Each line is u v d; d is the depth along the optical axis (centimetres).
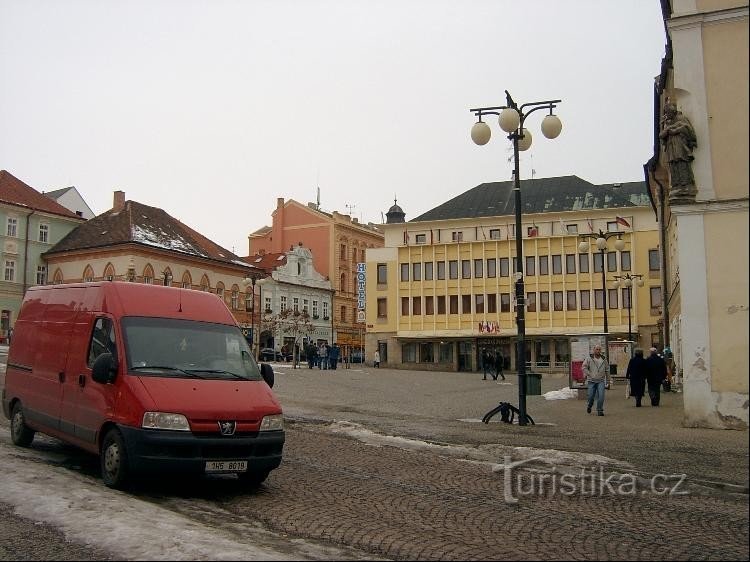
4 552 642
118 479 896
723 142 1536
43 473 972
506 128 1720
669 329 3559
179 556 621
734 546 697
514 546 689
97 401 968
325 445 1355
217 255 7256
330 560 630
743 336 1486
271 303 7725
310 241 8944
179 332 1027
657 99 2584
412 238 7125
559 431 1520
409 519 795
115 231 6438
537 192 7094
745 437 1385
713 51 1566
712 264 1516
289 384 2966
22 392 1216
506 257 6644
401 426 1608
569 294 6406
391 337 7025
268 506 857
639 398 2227
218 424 891
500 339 6612
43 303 1231
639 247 6238
